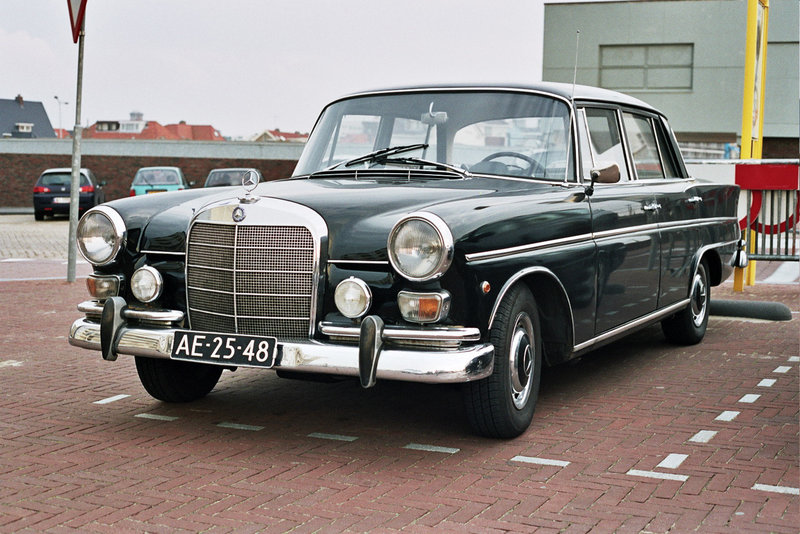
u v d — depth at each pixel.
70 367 6.33
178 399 5.26
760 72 10.96
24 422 4.86
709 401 5.39
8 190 38.53
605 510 3.57
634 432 4.70
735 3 33.91
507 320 4.31
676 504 3.64
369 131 5.39
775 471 4.06
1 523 3.40
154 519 3.45
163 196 4.90
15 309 9.05
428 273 3.95
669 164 6.64
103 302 4.70
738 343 7.33
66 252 15.91
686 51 34.47
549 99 5.25
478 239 4.10
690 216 6.58
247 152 38.09
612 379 6.00
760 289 10.71
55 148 38.50
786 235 10.64
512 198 4.51
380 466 4.12
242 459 4.21
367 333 3.98
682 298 6.62
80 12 10.77
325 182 4.85
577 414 5.07
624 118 5.94
